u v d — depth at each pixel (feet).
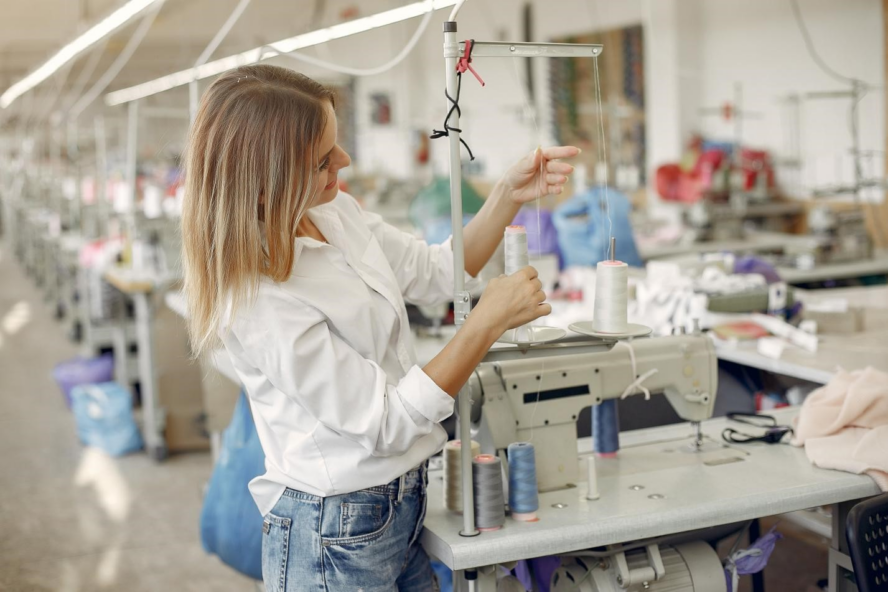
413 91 35.24
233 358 4.56
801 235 19.62
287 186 4.15
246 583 9.84
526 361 5.34
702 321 9.17
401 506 4.62
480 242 5.40
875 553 4.78
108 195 20.68
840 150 18.72
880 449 5.51
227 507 7.67
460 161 4.53
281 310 4.21
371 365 4.35
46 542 10.95
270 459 4.69
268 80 4.25
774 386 9.16
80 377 16.67
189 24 39.37
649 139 23.79
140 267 14.85
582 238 13.34
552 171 5.16
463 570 4.90
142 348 13.83
